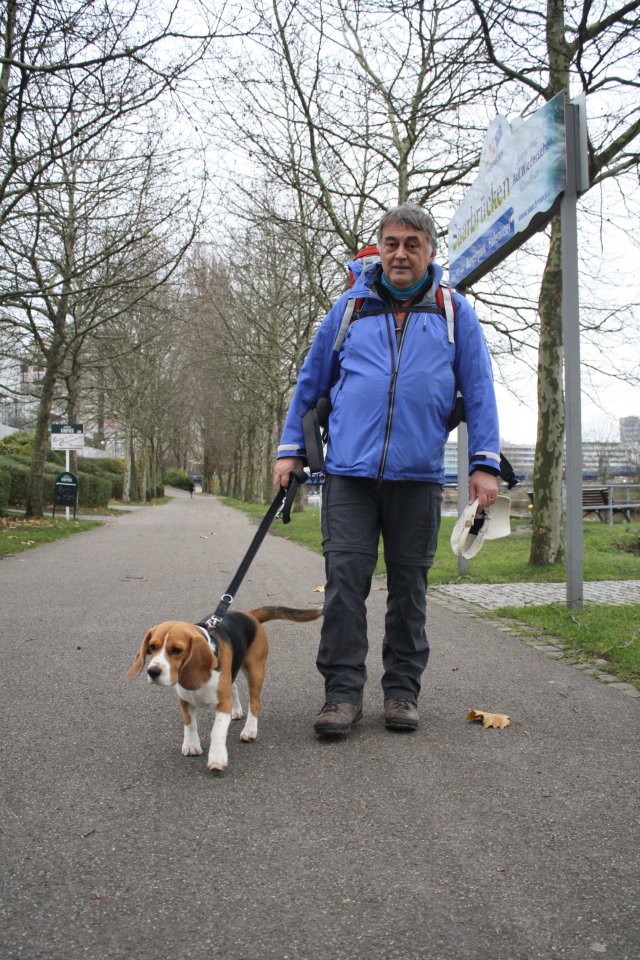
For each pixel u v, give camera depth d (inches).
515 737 143.3
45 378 816.9
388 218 144.9
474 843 100.3
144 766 128.8
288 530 772.0
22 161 466.9
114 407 1705.2
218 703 128.2
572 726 149.9
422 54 478.0
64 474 888.9
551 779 122.6
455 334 149.6
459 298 151.3
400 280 145.6
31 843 100.2
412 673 151.1
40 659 205.9
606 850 98.4
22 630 246.2
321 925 81.4
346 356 149.2
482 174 343.0
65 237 733.9
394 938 79.0
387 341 146.3
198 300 1056.8
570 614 261.1
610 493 892.0
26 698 168.9
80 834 102.9
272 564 460.8
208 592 334.0
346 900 86.3
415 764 129.3
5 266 655.8
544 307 397.1
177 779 123.0
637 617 255.4
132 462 1961.1
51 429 892.0
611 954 76.4
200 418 2878.9
